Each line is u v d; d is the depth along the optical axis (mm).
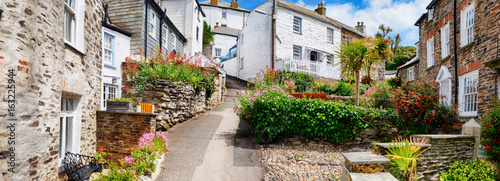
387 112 7949
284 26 18703
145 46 12875
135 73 10508
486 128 5125
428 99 7707
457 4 9359
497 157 4992
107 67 10344
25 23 3473
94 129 6699
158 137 7047
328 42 21391
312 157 6922
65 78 4926
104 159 6820
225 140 8289
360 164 4066
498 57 6227
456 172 5102
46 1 3908
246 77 22516
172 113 9578
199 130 9289
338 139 7688
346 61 9977
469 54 8430
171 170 5977
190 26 19094
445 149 6000
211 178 5723
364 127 7664
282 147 7691
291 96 9352
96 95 6820
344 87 14469
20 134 3352
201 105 12422
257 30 20672
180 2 19188
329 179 5766
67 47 5016
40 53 3756
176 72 10445
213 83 13781
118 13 12906
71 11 5352
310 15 20016
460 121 7691
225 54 33344
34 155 3611
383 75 24938
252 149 7605
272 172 6129
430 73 12352
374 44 10570
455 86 9297
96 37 6762
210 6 37906
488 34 7375
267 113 8000
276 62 17828
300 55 19625
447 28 10570
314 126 7809
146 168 5586
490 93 7172
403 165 4223
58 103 4379
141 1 12734
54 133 4230
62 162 5094
